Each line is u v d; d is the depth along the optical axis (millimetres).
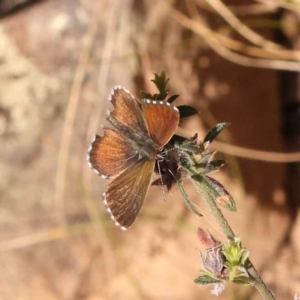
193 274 447
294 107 482
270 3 424
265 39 458
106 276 440
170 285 450
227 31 439
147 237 441
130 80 418
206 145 316
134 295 445
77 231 429
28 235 426
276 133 477
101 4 412
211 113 444
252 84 459
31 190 423
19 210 424
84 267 435
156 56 424
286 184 494
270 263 488
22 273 432
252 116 462
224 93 448
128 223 307
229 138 453
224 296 461
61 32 411
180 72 432
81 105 417
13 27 411
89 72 414
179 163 315
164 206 438
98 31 413
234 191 463
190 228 438
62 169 422
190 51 432
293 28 455
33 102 415
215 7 427
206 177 317
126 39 418
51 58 412
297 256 490
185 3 426
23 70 413
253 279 319
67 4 409
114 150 311
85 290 439
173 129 305
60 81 414
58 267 434
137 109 312
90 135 419
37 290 434
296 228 491
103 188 426
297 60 441
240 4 444
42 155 420
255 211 479
